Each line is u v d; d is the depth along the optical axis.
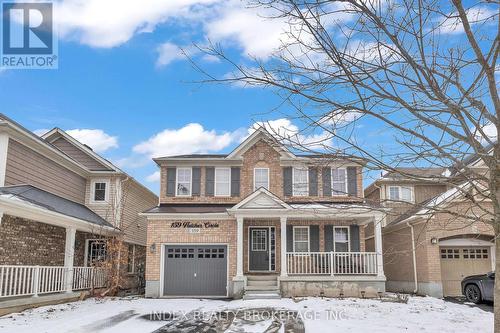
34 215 14.82
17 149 16.53
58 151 19.16
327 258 20.69
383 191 24.33
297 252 20.36
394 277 22.98
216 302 17.42
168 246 20.62
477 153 5.25
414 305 15.57
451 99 5.32
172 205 22.20
